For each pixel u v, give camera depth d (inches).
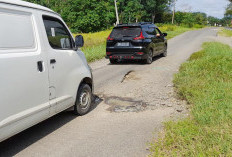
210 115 154.1
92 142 140.0
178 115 175.0
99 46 639.1
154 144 133.9
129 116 179.2
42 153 129.3
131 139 141.8
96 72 356.8
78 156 125.4
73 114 186.4
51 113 146.3
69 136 148.9
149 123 164.4
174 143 128.9
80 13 2209.6
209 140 125.3
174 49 649.6
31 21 132.1
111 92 245.0
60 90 152.4
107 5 2354.8
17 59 117.5
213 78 251.8
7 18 116.3
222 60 334.3
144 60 418.3
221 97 192.2
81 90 179.5
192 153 114.7
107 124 165.8
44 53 137.3
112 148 132.2
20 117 120.1
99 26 2258.9
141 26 400.8
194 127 141.4
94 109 197.3
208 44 694.5
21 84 119.8
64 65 155.5
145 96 227.5
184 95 210.5
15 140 144.7
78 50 178.1
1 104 109.6
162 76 314.0
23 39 124.3
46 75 137.5
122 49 396.8
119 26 406.9
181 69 334.3
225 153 114.6
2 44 112.0
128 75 327.0
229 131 133.6
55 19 155.8
